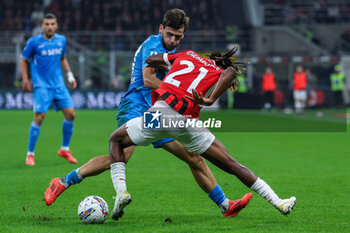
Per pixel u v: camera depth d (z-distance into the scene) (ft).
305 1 225.76
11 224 29.19
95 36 203.72
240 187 41.34
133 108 33.14
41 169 50.62
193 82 28.55
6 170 49.93
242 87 171.32
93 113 154.20
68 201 35.70
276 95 174.19
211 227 28.40
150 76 30.68
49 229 27.91
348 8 217.36
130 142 29.30
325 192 39.42
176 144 30.99
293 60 178.09
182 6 216.33
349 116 139.85
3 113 150.00
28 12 209.36
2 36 193.47
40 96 54.03
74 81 56.90
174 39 30.83
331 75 175.83
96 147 68.95
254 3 221.46
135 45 199.82
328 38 206.49
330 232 27.37
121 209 28.99
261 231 27.48
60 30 197.06
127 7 213.87
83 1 214.90
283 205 29.01
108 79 196.03
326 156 61.16
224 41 201.87
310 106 178.91
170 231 27.40
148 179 45.11
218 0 221.46
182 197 37.42
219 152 29.17
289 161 56.70
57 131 94.63
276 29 198.70
